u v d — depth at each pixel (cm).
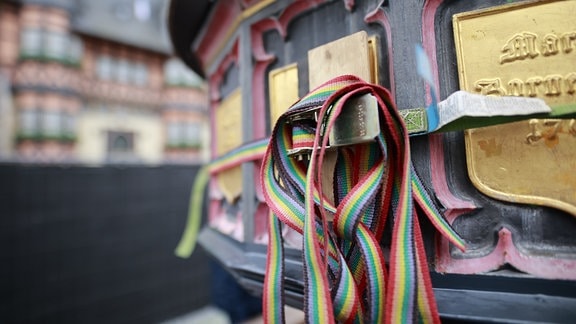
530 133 74
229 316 291
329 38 104
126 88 1182
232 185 153
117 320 421
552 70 72
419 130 78
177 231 480
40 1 991
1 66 941
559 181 71
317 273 65
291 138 86
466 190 79
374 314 66
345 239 74
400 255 65
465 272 76
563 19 72
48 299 370
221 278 299
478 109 65
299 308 98
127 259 434
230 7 141
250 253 121
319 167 67
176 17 177
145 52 1230
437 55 83
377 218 76
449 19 83
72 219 392
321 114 68
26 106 956
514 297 71
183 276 487
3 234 344
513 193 74
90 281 402
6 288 344
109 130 1133
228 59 161
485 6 80
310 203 67
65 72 1030
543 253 71
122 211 432
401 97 84
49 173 377
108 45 1152
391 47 87
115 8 1188
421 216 81
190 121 1291
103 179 418
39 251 366
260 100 124
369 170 76
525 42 75
